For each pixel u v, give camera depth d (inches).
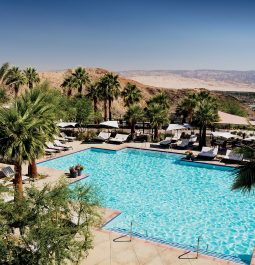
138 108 1684.3
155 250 595.2
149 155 1477.6
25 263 423.8
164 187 1050.1
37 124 789.9
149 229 754.2
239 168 435.8
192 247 666.8
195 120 1493.6
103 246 605.3
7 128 749.9
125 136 1667.1
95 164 1312.7
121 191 1008.2
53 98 1062.4
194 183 1091.3
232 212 860.0
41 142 796.0
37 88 929.5
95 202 558.9
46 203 482.0
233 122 1581.0
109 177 1147.3
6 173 989.8
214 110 1510.8
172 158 1418.6
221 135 1457.9
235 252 658.8
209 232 746.2
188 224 786.2
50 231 431.2
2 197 590.2
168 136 1724.9
